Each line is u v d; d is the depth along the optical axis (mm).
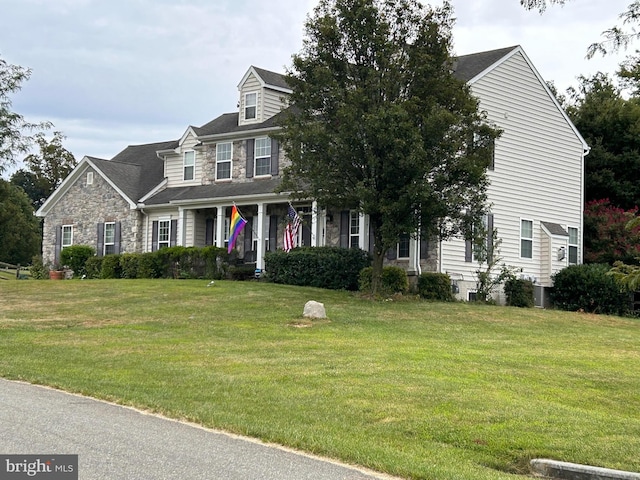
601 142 34281
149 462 6969
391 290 23500
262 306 20141
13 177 73938
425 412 9445
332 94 21328
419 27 21562
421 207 20562
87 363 12688
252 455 7453
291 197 22625
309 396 10203
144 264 30109
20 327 17109
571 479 7578
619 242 30531
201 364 12555
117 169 35625
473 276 26266
